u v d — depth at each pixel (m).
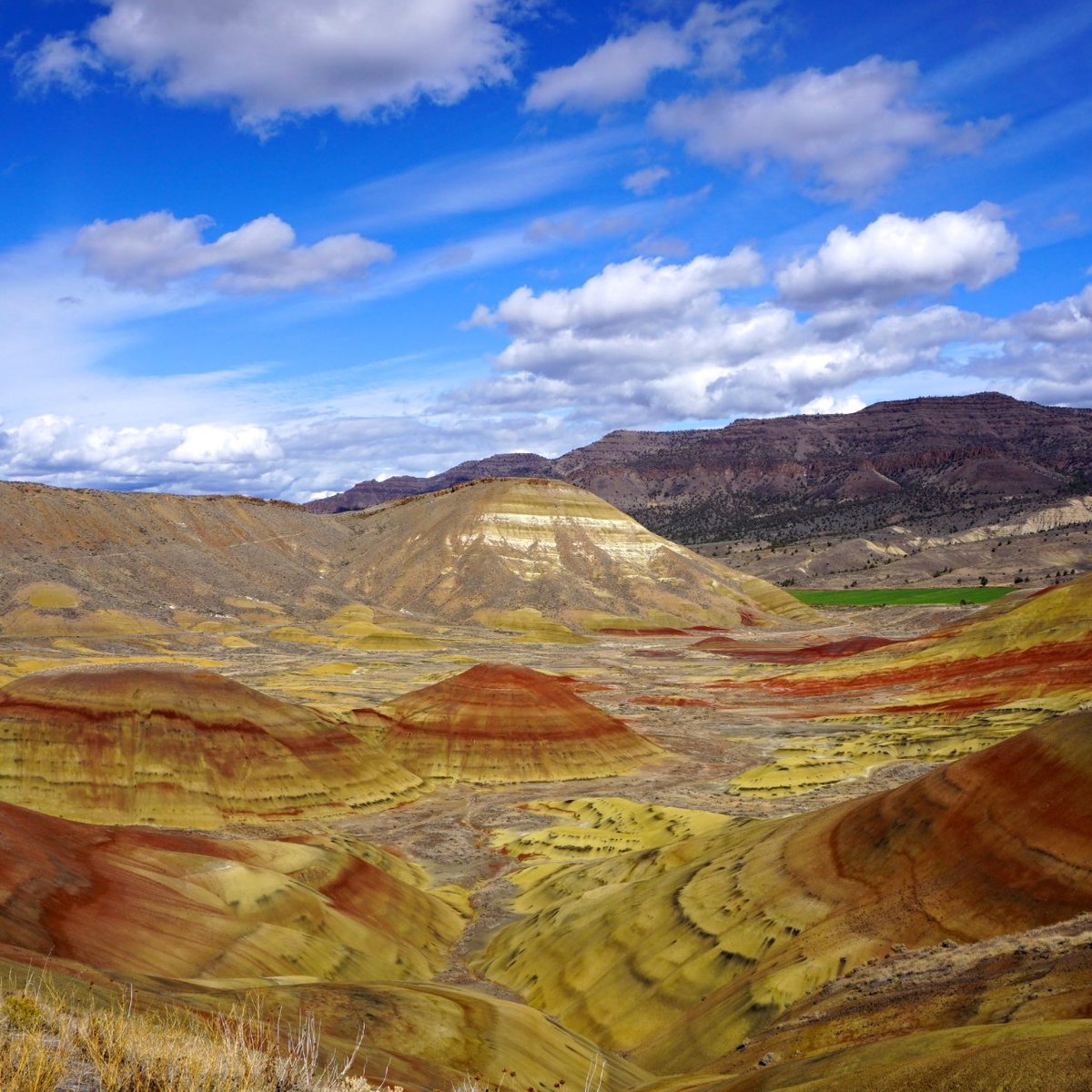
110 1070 6.82
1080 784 27.66
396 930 39.59
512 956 38.22
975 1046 8.92
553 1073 20.03
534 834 58.94
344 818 64.00
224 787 61.88
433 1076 15.65
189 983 17.23
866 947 26.91
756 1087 11.55
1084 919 20.66
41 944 22.66
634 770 80.56
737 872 35.12
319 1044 14.73
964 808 30.16
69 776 59.50
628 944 33.69
